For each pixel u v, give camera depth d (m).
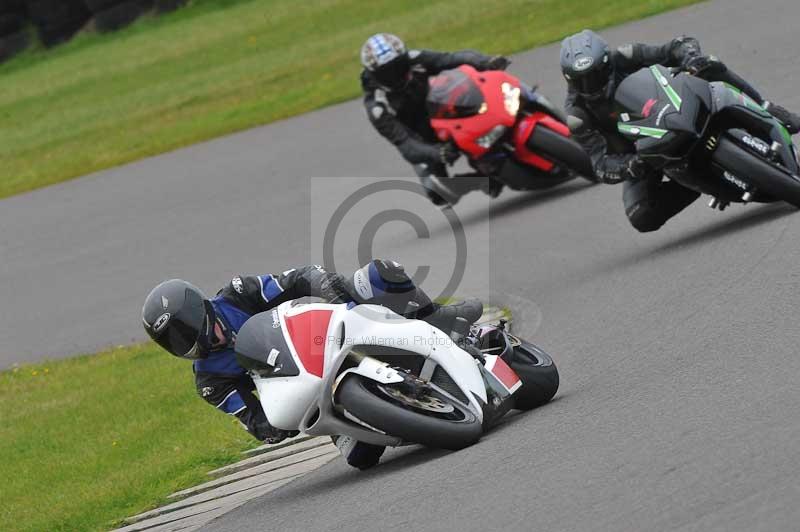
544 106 44.50
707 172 31.19
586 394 23.44
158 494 27.73
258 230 54.56
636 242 36.28
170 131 86.44
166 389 37.12
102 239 61.91
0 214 75.25
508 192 50.22
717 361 22.22
